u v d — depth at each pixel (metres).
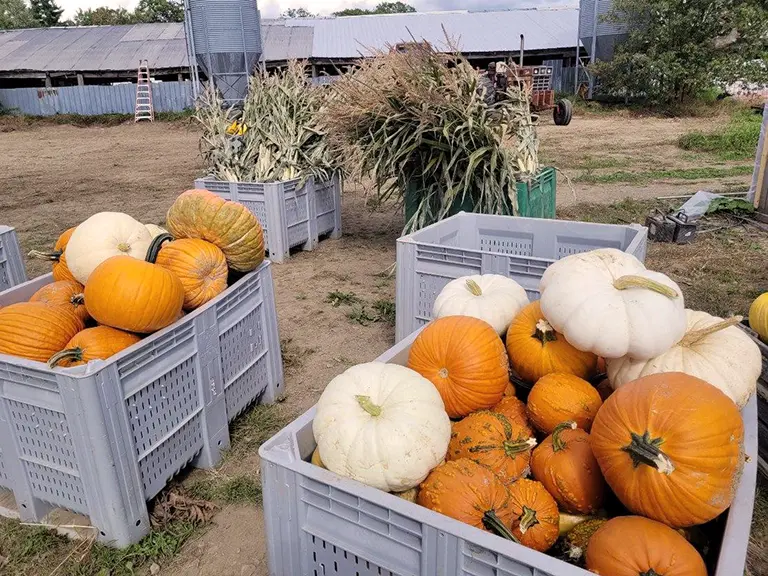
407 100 5.59
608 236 3.83
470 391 2.13
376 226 8.44
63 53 30.09
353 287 6.00
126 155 17.14
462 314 2.70
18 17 65.88
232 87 22.61
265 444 1.76
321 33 31.70
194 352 2.89
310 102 7.19
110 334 2.67
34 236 8.33
